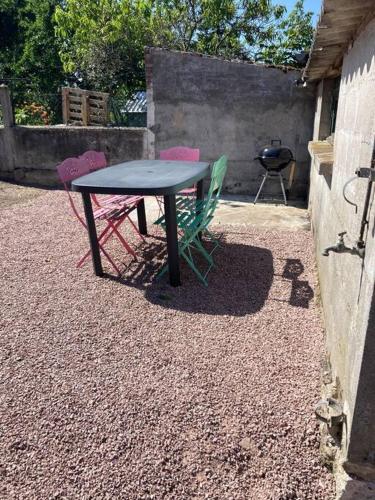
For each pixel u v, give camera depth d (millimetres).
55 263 4168
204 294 3506
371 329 1481
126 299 3420
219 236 4941
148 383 2395
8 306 3303
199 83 6723
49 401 2254
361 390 1556
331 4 1859
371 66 1714
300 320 3082
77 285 3672
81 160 4250
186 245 3684
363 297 1613
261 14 13031
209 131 6941
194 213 4062
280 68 6395
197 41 13273
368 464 1638
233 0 12766
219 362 2592
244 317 3131
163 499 1724
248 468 1860
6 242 4789
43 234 5070
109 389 2348
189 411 2176
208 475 1827
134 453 1932
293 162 6684
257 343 2795
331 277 2729
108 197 4848
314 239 4492
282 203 6590
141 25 11773
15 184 7867
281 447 1956
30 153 7836
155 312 3213
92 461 1892
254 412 2164
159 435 2027
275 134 6750
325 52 3322
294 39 13180
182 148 5238
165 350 2719
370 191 1586
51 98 15000
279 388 2346
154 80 6840
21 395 2303
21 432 2049
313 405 2203
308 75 4957
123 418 2133
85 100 8664
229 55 12875
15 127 7770
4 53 18125
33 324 3035
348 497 1672
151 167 4273
